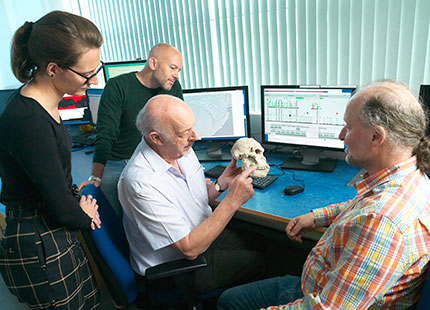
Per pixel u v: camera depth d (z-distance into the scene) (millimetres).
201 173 1552
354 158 929
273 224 1840
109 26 3529
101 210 1327
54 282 1163
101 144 1705
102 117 1774
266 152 2191
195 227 1285
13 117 1007
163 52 1782
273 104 1912
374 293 790
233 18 2449
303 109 1818
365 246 785
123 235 1428
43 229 1128
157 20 3029
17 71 1068
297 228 1296
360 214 812
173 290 1308
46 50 996
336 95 1689
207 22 2623
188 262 1207
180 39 2908
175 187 1367
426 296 748
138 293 1361
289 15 2162
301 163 1921
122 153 1957
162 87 1896
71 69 1039
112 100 1788
